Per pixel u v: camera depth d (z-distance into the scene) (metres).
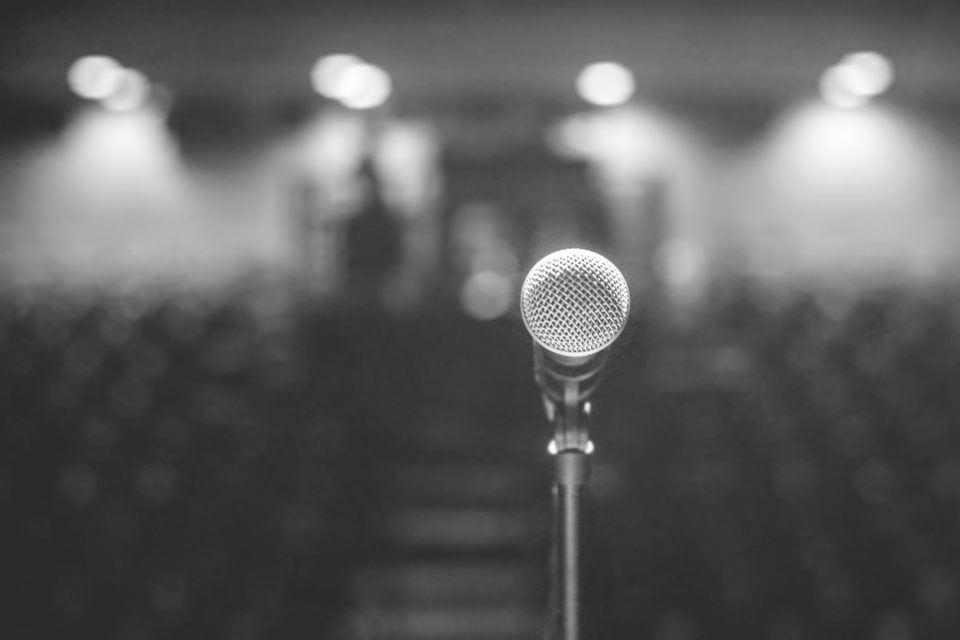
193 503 7.00
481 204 12.20
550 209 12.14
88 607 6.11
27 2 10.62
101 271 12.35
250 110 12.57
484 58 11.07
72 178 12.61
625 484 6.86
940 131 12.67
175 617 6.00
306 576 6.27
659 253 12.27
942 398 8.68
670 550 6.37
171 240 12.53
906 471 7.46
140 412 8.36
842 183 12.64
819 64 11.25
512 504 7.12
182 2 10.71
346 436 7.60
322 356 8.66
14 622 6.10
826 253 12.41
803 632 6.00
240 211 12.53
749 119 12.59
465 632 6.23
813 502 6.93
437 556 6.72
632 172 12.46
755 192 12.57
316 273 12.02
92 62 11.23
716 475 7.12
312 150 12.55
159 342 9.69
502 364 8.34
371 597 6.39
